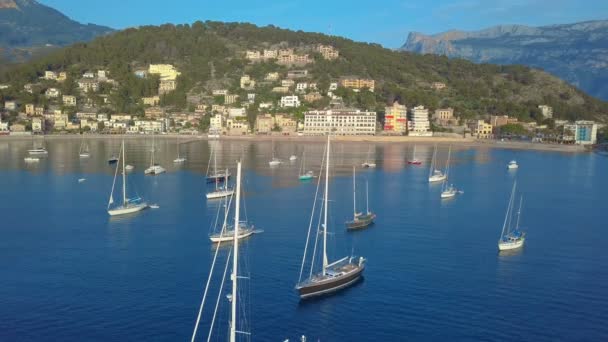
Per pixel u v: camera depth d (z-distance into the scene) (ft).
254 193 549.13
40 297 256.11
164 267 300.61
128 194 533.14
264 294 260.83
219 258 317.42
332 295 261.03
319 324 230.07
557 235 388.98
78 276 285.64
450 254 334.85
